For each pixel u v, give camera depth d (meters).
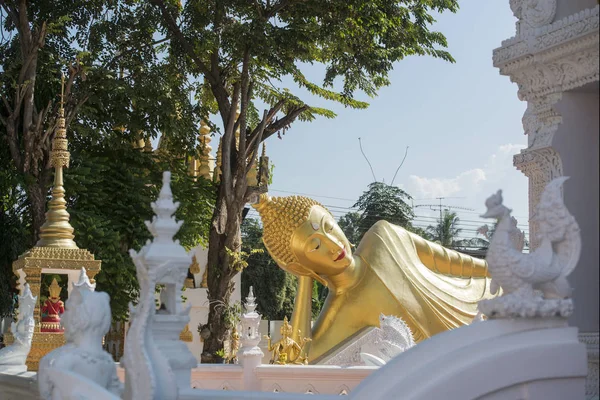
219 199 22.31
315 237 15.11
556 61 7.28
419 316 15.43
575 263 6.16
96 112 22.14
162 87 23.09
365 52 23.11
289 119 23.42
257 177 22.61
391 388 5.85
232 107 22.41
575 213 7.25
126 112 23.17
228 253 21.88
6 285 20.77
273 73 23.81
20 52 21.00
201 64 22.56
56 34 22.38
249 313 13.36
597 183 7.39
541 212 6.26
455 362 5.89
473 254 43.78
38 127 19.88
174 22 22.95
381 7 22.69
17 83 20.30
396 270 15.78
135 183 22.38
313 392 12.76
